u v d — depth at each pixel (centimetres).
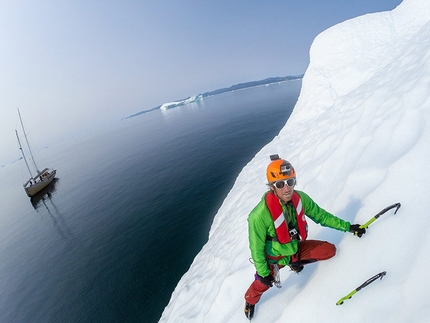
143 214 2903
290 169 239
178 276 1688
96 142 17588
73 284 2002
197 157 4994
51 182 6669
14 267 2683
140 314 1487
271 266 295
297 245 278
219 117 11525
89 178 5934
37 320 1728
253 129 6450
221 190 2973
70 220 3553
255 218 262
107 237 2622
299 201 261
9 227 4172
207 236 2039
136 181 4488
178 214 2627
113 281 1852
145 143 9562
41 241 3186
